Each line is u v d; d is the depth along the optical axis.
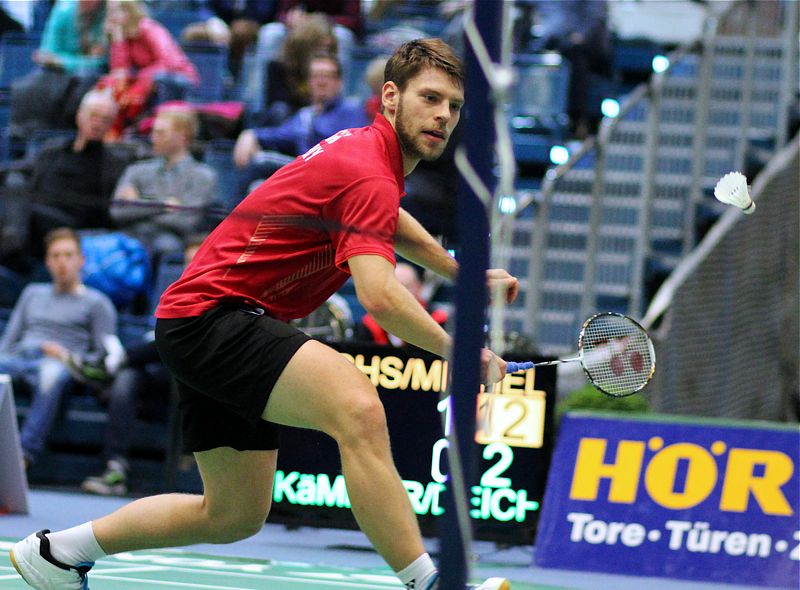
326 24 14.88
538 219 14.63
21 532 10.17
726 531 9.38
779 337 17.16
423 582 5.09
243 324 5.28
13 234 14.59
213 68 16.27
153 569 8.66
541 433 10.09
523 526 10.03
